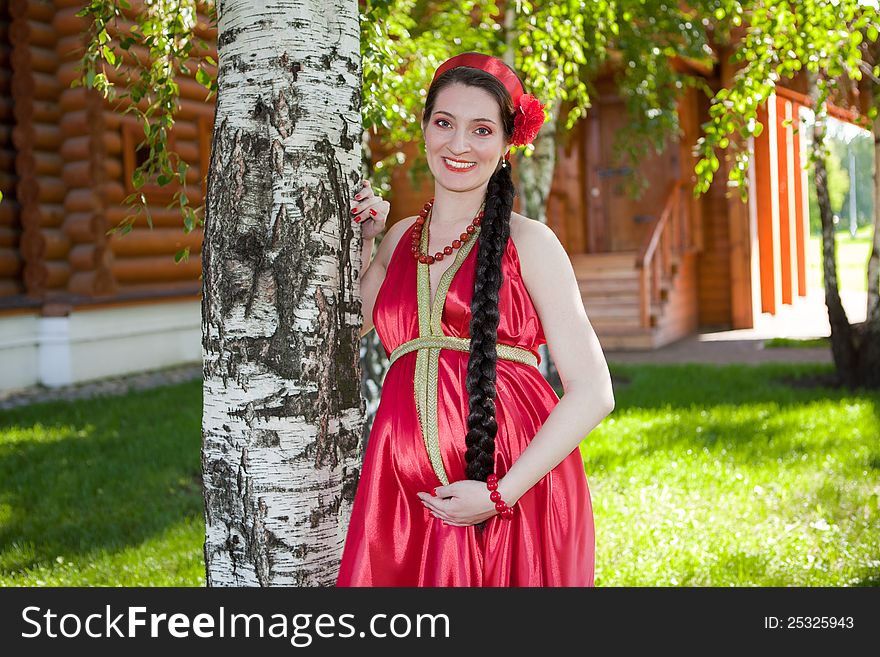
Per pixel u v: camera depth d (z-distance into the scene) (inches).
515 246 74.0
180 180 118.1
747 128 170.7
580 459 77.9
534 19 200.5
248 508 80.3
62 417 281.7
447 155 74.3
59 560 157.8
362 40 135.9
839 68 164.2
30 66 359.3
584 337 72.3
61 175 369.1
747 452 216.4
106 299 364.2
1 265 361.4
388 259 84.0
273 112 79.0
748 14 249.4
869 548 151.3
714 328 544.4
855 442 222.5
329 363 81.7
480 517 70.1
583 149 529.0
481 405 70.6
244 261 79.5
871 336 312.3
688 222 533.6
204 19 260.1
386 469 74.2
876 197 310.0
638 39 324.5
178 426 265.0
